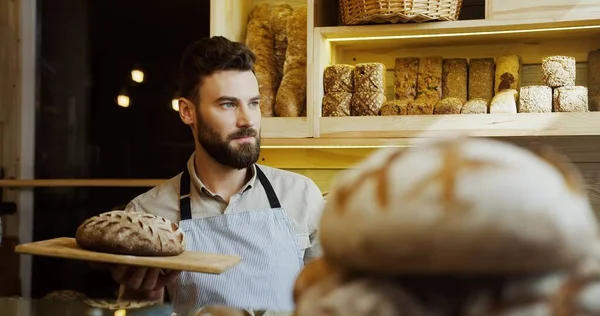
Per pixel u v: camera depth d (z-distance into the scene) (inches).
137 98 93.8
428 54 84.4
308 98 76.9
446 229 10.9
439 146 12.4
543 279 11.4
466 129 71.6
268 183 64.5
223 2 80.9
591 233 11.5
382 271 11.7
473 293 11.4
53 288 93.2
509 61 77.0
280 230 59.9
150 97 93.3
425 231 11.0
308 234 64.6
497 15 71.8
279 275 57.8
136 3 94.0
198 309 33.8
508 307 11.3
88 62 96.9
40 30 100.3
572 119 68.7
